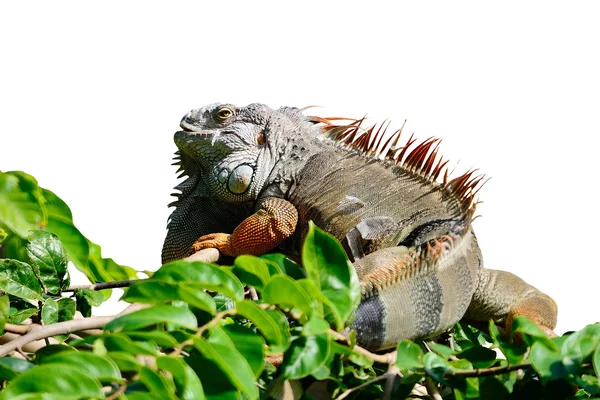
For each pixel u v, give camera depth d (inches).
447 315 80.0
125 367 63.7
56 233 75.1
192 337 65.7
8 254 74.2
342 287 71.7
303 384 73.9
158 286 70.3
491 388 73.3
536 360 72.4
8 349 68.6
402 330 78.3
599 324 73.2
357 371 74.6
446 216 85.0
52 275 73.5
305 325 70.3
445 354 73.7
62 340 72.5
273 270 72.3
